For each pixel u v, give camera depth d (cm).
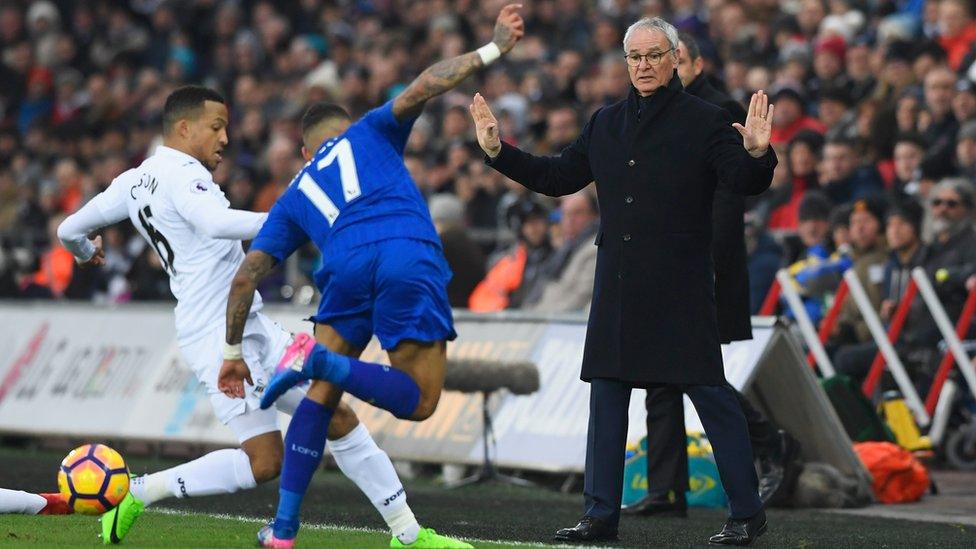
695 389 2303
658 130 2283
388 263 1939
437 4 6831
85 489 2267
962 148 4156
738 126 2159
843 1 5519
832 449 3144
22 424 4447
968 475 3725
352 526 2461
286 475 1964
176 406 4112
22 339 4631
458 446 3572
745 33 5516
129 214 2339
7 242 6016
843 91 4694
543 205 4359
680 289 2270
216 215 2194
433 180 5144
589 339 2314
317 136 2166
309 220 2003
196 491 2216
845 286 3909
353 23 7444
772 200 4381
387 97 6097
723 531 2305
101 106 7312
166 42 8006
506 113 5428
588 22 6294
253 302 2262
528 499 3161
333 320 1992
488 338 3675
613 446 2297
